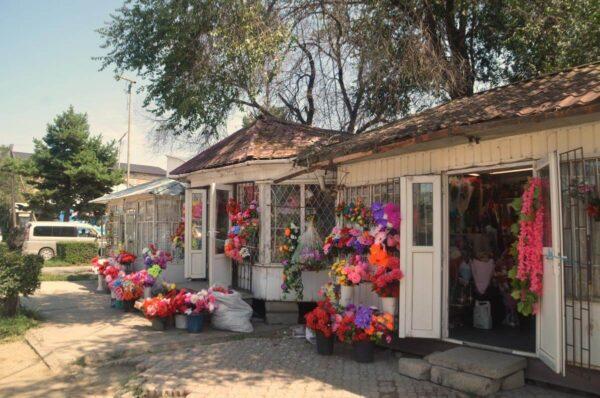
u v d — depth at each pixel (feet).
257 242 31.58
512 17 42.16
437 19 42.63
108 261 44.27
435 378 18.58
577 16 36.76
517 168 19.47
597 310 15.99
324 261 29.09
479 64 47.75
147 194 40.32
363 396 17.40
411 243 21.39
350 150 23.08
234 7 34.09
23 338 27.76
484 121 17.76
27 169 94.84
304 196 30.81
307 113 50.80
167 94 41.96
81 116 98.27
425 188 21.63
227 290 29.68
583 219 16.49
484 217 27.86
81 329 29.01
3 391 19.88
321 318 22.45
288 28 36.55
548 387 17.66
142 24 40.73
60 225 83.61
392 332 22.90
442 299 21.27
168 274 39.17
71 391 19.85
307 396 17.47
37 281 32.42
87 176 93.97
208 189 37.01
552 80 21.47
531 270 17.42
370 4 38.83
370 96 45.03
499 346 19.93
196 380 19.48
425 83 39.27
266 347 24.61
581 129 16.83
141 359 23.08
